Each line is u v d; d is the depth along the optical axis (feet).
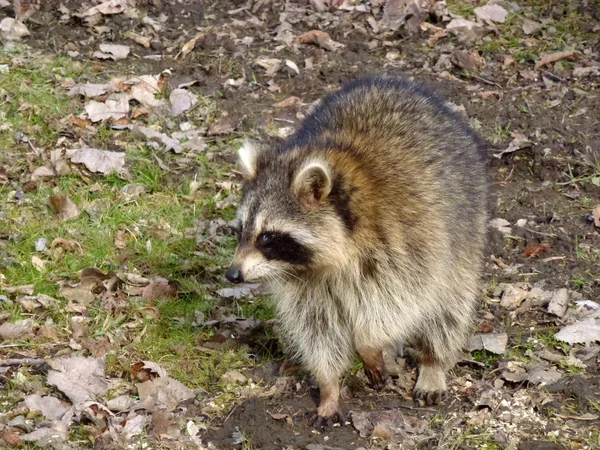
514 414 28.81
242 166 29.73
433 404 30.01
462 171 31.14
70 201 38.63
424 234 28.99
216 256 37.06
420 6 57.31
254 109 47.42
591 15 58.54
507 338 32.94
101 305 33.45
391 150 29.86
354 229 28.50
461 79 51.70
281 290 30.07
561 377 30.58
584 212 41.19
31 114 44.86
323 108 33.01
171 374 30.60
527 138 45.70
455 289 30.63
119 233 37.68
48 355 31.01
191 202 40.55
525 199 42.06
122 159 41.91
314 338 29.58
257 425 28.12
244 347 32.17
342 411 29.48
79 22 54.29
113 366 30.73
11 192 39.50
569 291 35.65
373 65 52.01
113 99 46.52
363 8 57.72
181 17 56.29
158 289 34.40
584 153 44.86
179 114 46.50
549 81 50.96
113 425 27.50
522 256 38.22
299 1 58.29
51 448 26.45
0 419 27.63
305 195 28.19
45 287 34.27
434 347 30.48
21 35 52.29
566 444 27.43
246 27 55.57
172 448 26.99
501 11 57.62
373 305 29.12
